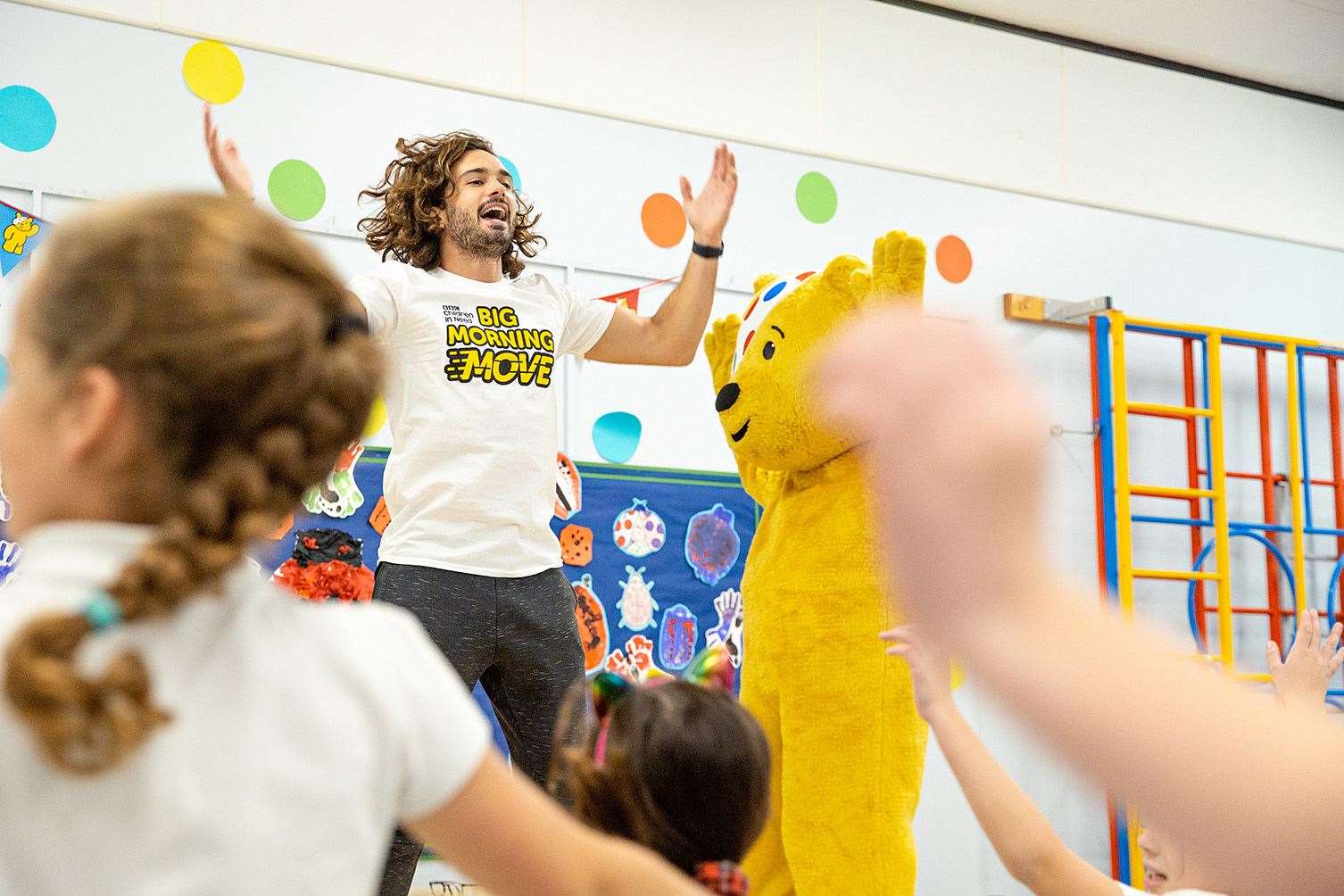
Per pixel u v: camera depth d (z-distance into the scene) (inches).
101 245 25.2
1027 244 166.9
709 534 139.4
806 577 86.5
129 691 22.8
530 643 84.7
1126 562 154.9
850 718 83.8
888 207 158.1
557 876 28.6
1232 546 170.9
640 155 143.6
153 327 24.5
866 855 82.4
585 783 46.1
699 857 44.6
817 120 155.3
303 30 127.9
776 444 87.7
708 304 95.6
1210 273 179.9
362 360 27.7
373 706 27.1
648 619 134.6
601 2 143.9
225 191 71.6
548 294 92.0
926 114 162.6
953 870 146.3
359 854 26.2
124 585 23.7
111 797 23.7
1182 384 173.2
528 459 86.2
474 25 136.4
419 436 84.4
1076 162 172.4
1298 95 191.8
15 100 115.4
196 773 24.4
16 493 26.3
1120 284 172.9
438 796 27.8
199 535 24.6
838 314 87.2
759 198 149.9
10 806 23.7
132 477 25.3
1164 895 46.1
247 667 25.9
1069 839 151.5
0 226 113.2
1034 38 171.9
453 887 119.0
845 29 158.9
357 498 121.5
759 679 88.7
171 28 122.0
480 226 89.7
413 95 132.2
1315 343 174.4
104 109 118.7
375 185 128.9
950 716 54.1
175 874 23.9
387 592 82.4
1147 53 179.9
